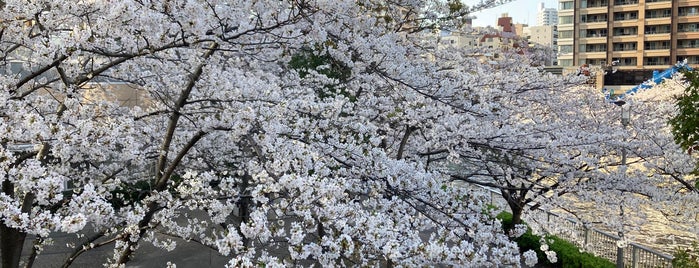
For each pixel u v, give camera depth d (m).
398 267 3.42
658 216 11.12
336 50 5.80
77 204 3.28
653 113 9.80
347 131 5.47
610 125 9.28
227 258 9.00
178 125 6.27
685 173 8.29
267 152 4.43
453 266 3.80
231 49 5.13
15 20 4.20
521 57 11.72
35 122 3.47
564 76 8.79
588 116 10.02
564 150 8.16
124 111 6.20
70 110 4.33
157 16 3.93
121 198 5.89
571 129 8.14
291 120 5.24
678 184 8.84
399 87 6.50
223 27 4.62
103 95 7.59
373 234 3.33
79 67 4.64
